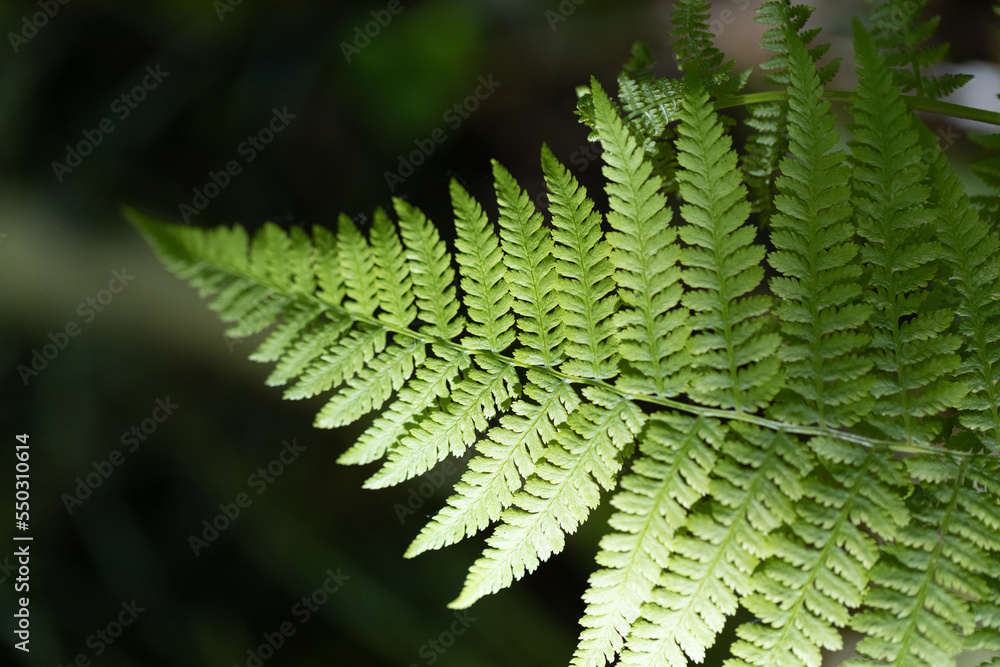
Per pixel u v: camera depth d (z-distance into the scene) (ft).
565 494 2.49
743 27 3.91
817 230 2.47
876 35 2.59
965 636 2.44
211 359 3.89
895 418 2.49
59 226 3.88
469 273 2.49
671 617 2.45
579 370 2.51
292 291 2.43
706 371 2.50
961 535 2.46
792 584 2.45
